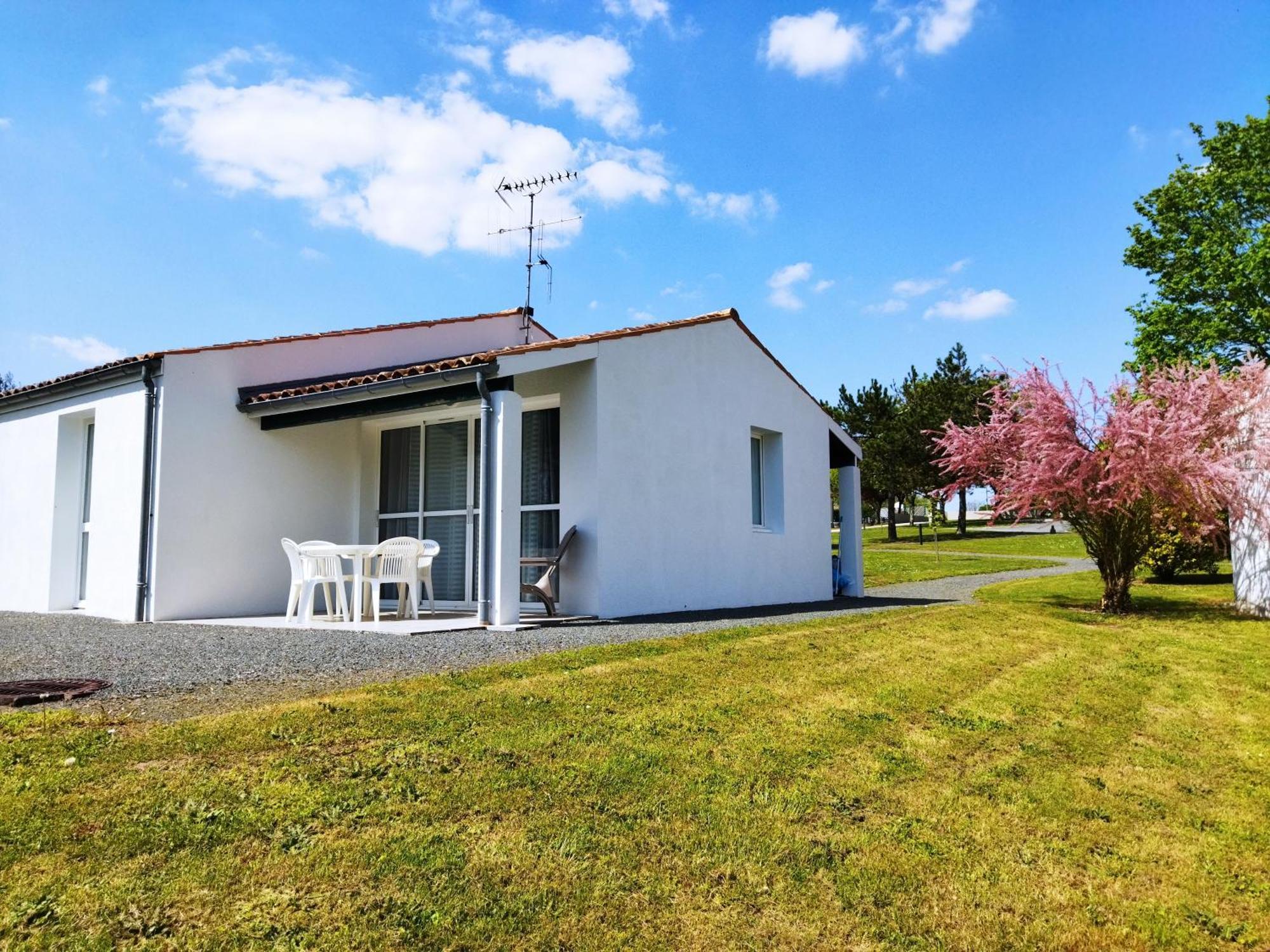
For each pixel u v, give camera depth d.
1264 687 6.56
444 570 11.16
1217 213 26.69
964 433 12.09
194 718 4.29
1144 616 10.76
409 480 11.74
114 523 10.41
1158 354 27.12
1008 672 6.75
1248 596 11.22
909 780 4.17
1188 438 10.06
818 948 2.65
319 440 11.62
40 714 4.29
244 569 10.62
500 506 8.56
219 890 2.66
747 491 12.59
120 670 5.73
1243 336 25.38
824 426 15.01
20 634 8.12
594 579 9.71
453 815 3.33
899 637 8.05
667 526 10.88
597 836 3.26
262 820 3.12
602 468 9.88
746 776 4.01
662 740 4.40
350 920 2.56
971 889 3.11
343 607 9.15
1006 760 4.58
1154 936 2.85
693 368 11.64
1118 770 4.57
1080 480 10.56
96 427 10.95
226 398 10.59
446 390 9.22
